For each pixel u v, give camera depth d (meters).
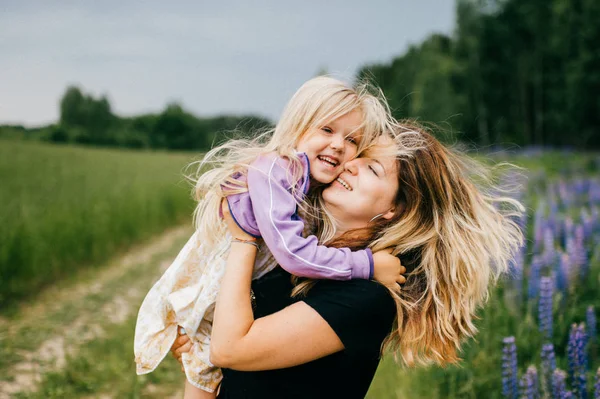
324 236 2.01
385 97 2.33
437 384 3.86
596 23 31.30
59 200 11.16
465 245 1.97
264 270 2.00
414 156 1.99
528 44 40.34
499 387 3.57
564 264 4.40
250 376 1.86
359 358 1.81
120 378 4.93
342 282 1.83
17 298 7.21
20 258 7.46
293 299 1.90
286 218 1.86
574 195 9.65
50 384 4.72
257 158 2.01
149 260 10.27
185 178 2.37
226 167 2.01
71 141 43.59
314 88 2.13
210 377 2.14
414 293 1.96
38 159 21.00
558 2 34.78
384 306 1.83
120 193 13.48
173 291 2.17
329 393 1.82
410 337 1.92
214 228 2.04
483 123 38.91
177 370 5.23
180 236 13.40
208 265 2.10
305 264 1.80
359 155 2.09
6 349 5.49
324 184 2.09
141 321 2.22
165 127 50.69
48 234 8.51
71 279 8.27
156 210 13.94
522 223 4.60
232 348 1.76
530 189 10.55
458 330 2.04
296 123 2.09
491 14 40.62
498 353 3.79
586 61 31.44
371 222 2.00
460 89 39.50
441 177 1.98
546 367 3.19
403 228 1.96
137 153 32.69
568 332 3.79
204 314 2.12
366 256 1.85
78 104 48.41
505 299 4.23
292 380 1.81
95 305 7.18
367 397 3.99
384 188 1.95
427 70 38.12
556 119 35.34
